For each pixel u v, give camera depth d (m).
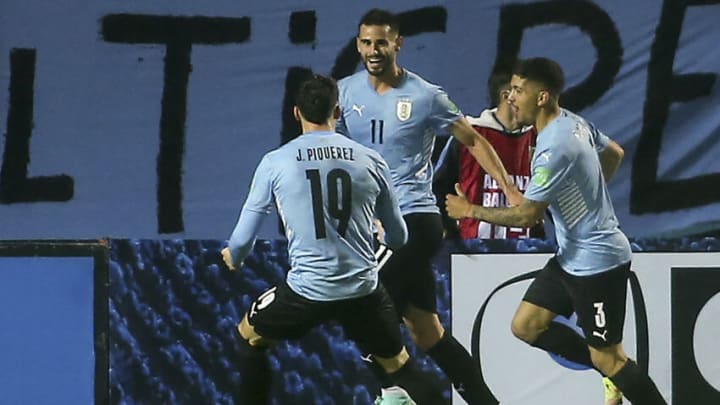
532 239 19.80
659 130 21.03
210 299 19.67
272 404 19.78
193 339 19.62
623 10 21.06
